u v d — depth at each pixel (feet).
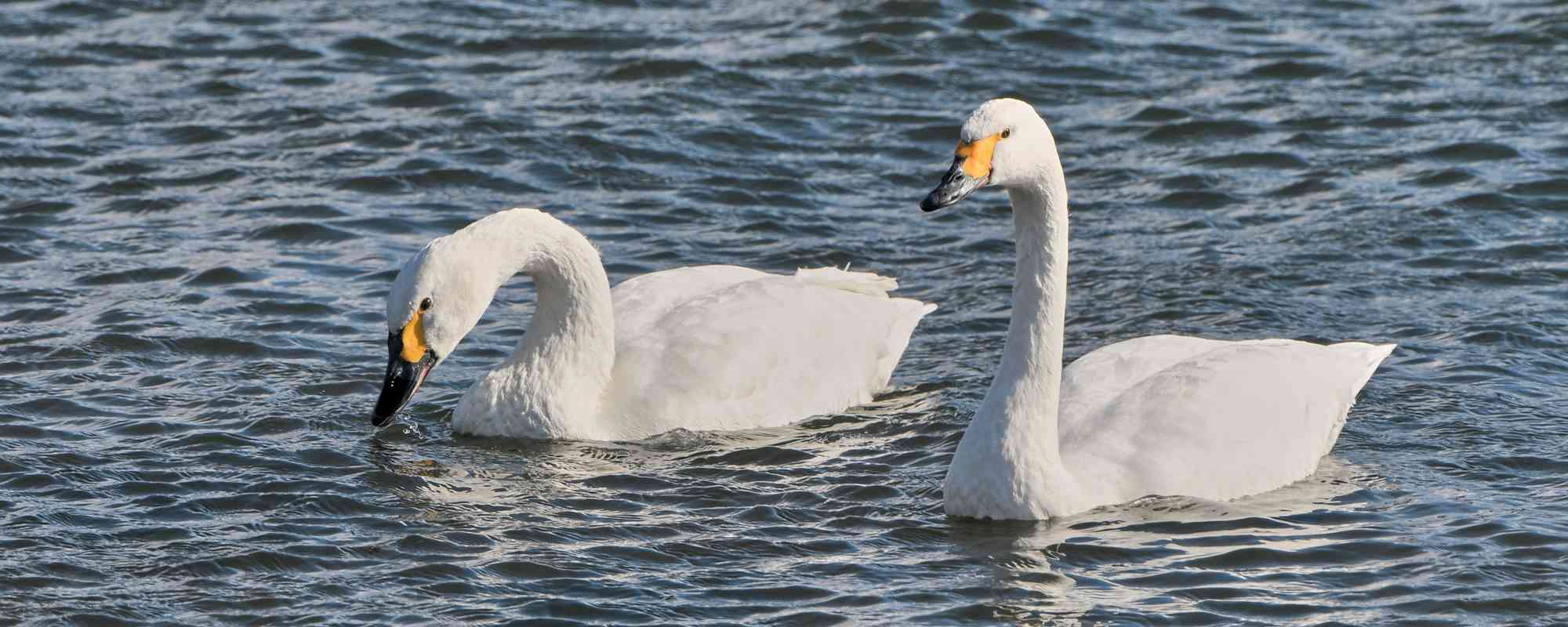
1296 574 39.93
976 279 62.64
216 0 93.40
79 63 83.41
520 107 79.05
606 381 50.60
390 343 48.08
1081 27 90.07
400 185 70.44
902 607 38.27
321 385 52.29
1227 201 69.56
